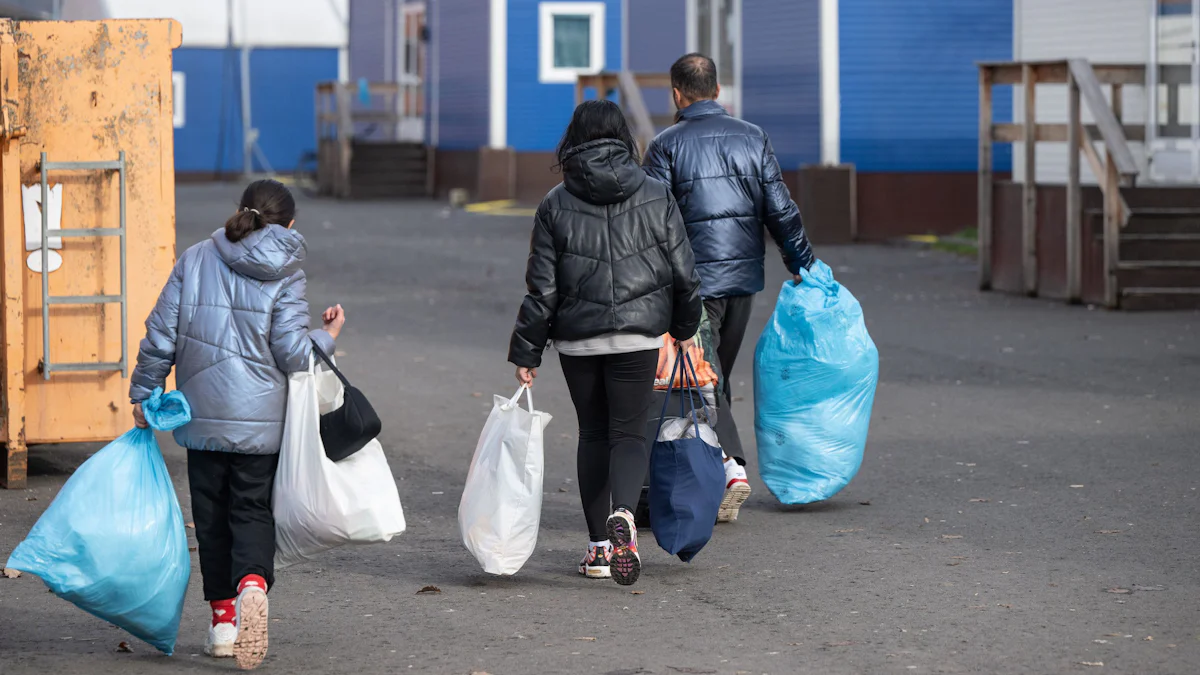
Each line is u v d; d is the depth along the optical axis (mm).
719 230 12516
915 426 16797
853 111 41688
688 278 10438
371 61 74688
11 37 13516
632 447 10344
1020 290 30125
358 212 56219
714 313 12648
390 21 71688
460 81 62250
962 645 8859
